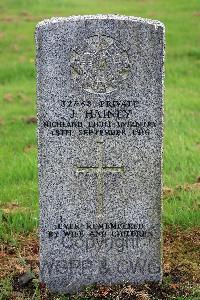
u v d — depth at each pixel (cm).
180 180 352
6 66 638
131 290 241
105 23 228
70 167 237
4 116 489
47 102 232
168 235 292
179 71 611
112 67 230
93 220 240
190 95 537
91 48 229
